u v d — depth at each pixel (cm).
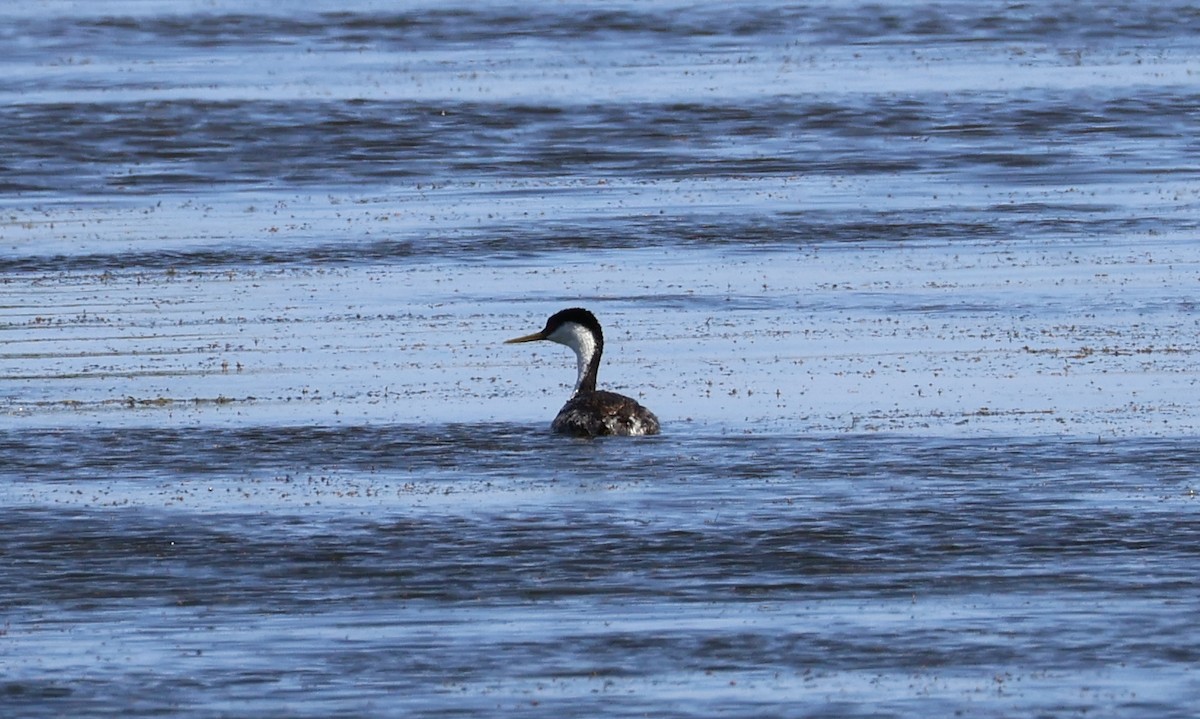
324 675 1748
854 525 2194
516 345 3212
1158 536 2141
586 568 2048
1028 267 3831
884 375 2950
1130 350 3094
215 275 3834
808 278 3759
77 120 5838
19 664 1781
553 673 1750
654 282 3734
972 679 1725
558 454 2531
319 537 2164
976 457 2481
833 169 5172
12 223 4475
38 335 3288
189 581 2020
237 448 2572
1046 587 1973
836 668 1756
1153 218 4375
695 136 5669
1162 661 1762
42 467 2488
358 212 4584
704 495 2322
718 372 2992
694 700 1681
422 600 1955
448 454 2536
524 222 4403
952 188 4853
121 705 1683
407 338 3262
